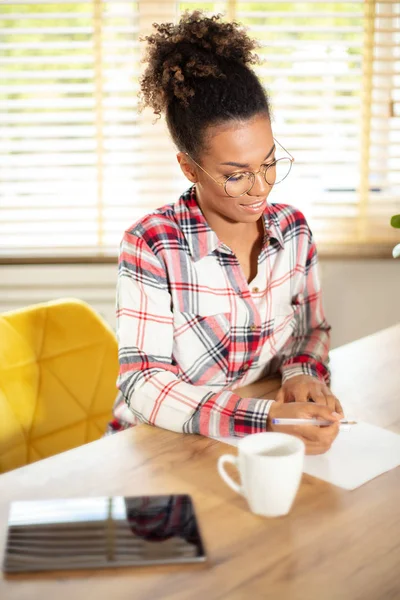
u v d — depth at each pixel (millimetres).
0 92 2398
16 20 2379
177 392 1224
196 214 1377
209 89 1212
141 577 830
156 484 1032
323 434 1107
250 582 824
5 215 2488
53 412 1532
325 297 2596
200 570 843
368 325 2631
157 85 1304
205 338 1393
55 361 1554
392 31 2381
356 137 2518
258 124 1221
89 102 2416
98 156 2447
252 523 938
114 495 1005
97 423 1600
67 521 923
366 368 1485
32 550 864
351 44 2404
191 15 1294
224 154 1220
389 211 2539
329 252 2516
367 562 860
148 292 1330
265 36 2416
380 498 996
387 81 2473
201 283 1374
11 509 948
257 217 1295
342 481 1037
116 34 2408
